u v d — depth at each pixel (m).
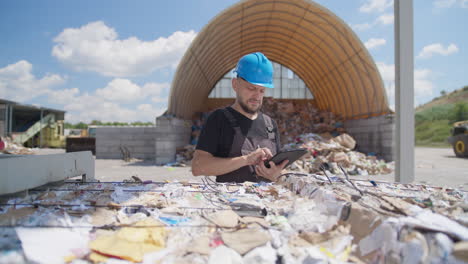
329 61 15.52
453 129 17.77
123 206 1.52
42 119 31.00
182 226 1.25
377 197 1.44
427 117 46.19
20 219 1.31
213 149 2.47
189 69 13.86
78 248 1.06
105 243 1.08
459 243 0.92
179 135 14.65
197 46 12.89
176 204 1.58
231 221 1.30
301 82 20.84
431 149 27.48
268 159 2.21
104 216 1.40
